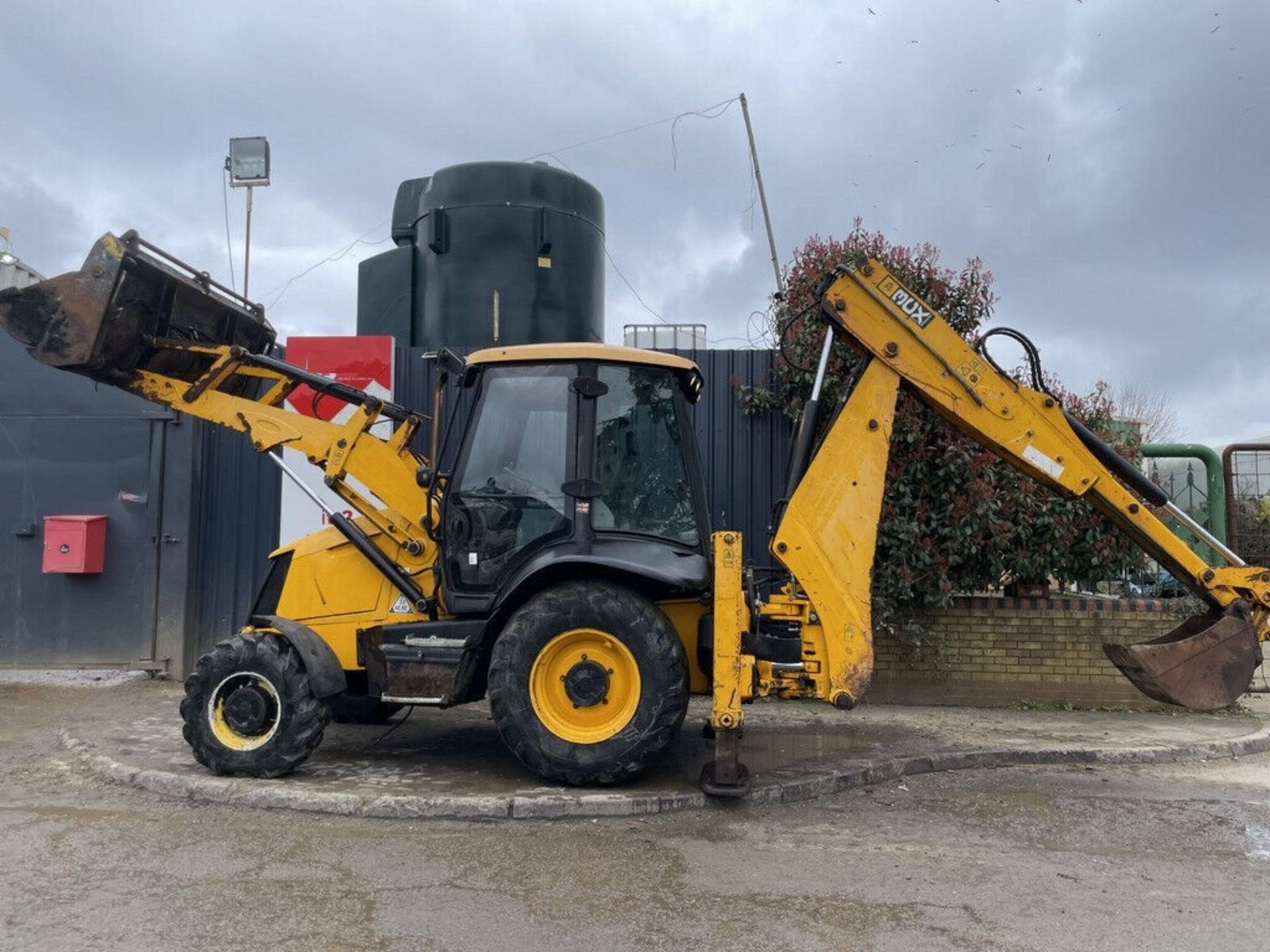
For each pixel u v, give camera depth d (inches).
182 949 145.2
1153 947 151.2
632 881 175.9
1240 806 233.0
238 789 221.6
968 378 247.8
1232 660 235.0
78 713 313.3
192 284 271.9
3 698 337.7
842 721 319.6
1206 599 248.2
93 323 247.0
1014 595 357.1
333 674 236.4
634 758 218.8
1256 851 199.3
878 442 242.2
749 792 225.6
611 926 155.9
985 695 351.9
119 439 374.0
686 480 246.5
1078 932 156.6
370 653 249.4
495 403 245.6
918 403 336.8
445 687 235.0
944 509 343.6
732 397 374.9
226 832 202.1
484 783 231.5
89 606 371.9
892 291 249.3
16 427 376.2
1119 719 330.0
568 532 237.3
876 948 149.1
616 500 240.7
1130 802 235.9
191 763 246.1
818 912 163.2
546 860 186.5
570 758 220.8
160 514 371.9
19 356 378.6
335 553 257.9
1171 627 349.4
